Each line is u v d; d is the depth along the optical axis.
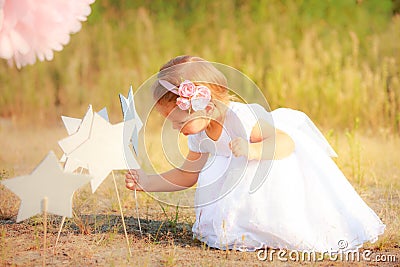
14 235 4.73
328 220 4.37
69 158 4.10
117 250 4.34
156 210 5.64
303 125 4.75
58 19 3.81
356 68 10.59
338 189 4.48
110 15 13.28
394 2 12.80
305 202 4.41
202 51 11.75
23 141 9.34
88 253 4.21
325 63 10.66
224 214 4.39
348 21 12.35
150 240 4.63
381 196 6.17
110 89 11.08
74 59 11.83
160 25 12.48
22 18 3.71
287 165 4.43
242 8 12.95
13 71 11.48
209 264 4.04
